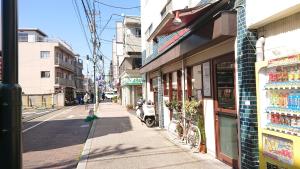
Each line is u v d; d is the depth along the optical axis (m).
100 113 28.08
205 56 9.26
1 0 3.16
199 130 9.41
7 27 3.12
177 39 11.09
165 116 15.36
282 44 5.56
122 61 43.06
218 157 8.52
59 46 59.38
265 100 5.61
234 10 6.75
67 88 68.69
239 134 6.73
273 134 5.27
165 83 15.36
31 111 40.50
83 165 8.36
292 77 4.95
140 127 16.42
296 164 4.78
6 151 2.99
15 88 3.09
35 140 13.91
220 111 8.39
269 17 5.50
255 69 5.88
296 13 5.18
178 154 9.21
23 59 58.50
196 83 10.34
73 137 14.57
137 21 39.09
